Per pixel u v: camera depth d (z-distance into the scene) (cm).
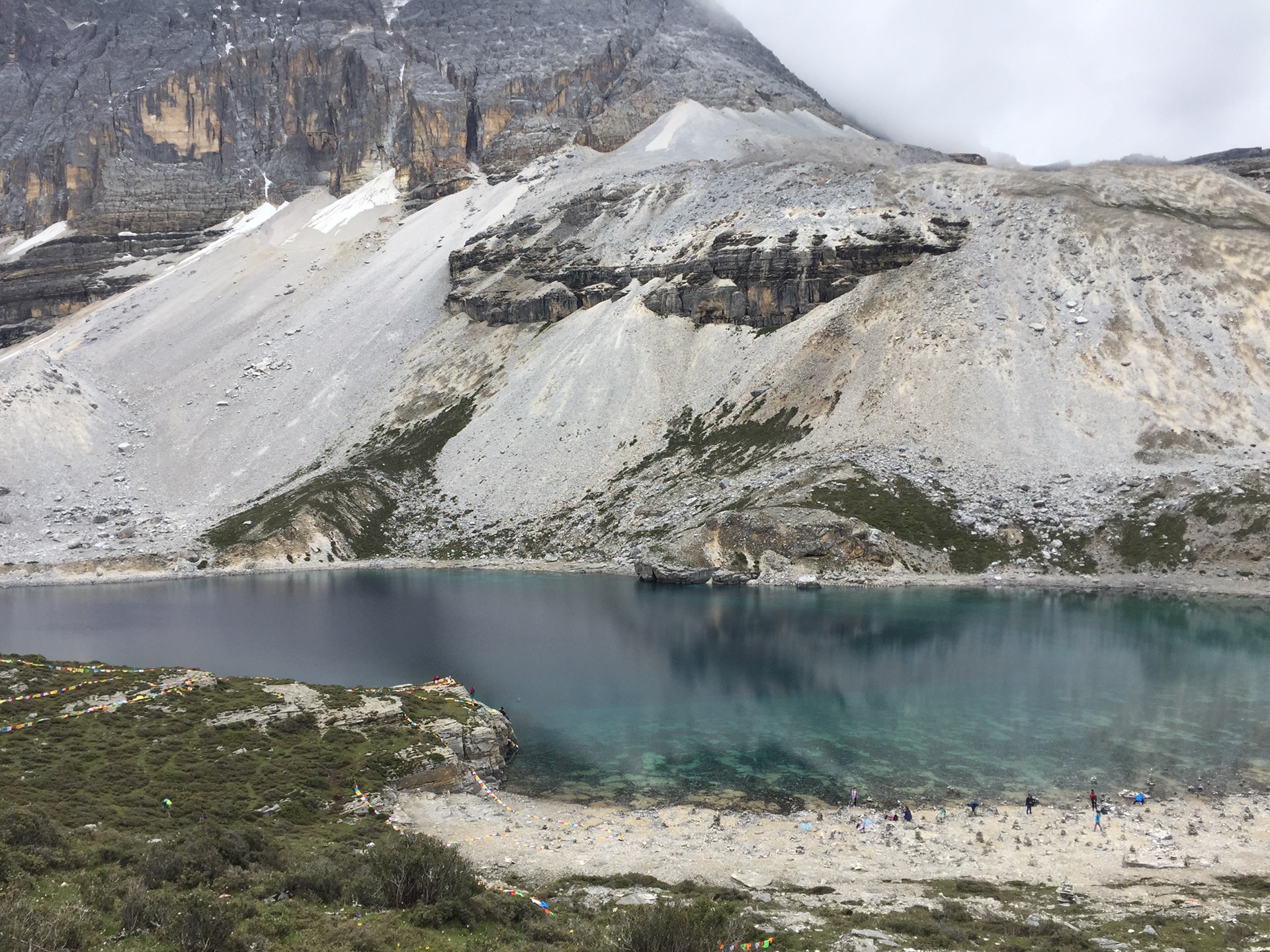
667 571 13400
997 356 16762
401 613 11331
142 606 12400
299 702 6184
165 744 5253
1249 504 12775
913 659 8662
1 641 9794
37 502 19050
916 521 13925
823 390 17425
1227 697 7269
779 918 3394
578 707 7200
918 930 3259
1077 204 19800
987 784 5459
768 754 6072
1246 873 4128
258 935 2653
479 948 2822
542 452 18700
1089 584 12294
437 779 5422
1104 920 3441
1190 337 16400
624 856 4378
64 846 3312
